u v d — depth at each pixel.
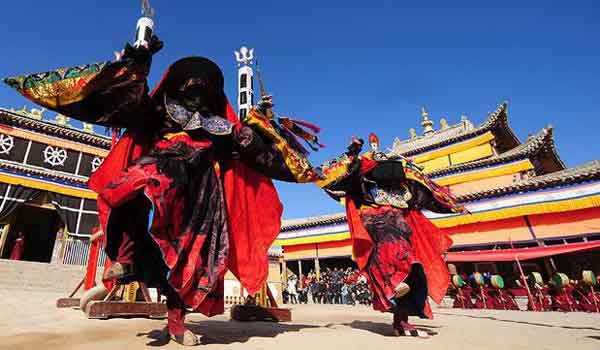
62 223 22.95
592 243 15.68
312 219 30.12
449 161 30.09
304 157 3.94
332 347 2.86
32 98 2.83
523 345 3.28
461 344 3.27
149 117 3.33
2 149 22.38
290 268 29.89
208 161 3.38
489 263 19.94
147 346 2.74
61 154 24.27
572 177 17.27
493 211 19.41
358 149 4.28
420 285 3.88
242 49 6.71
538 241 18.09
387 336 3.79
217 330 3.94
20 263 17.44
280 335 3.58
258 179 3.95
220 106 3.92
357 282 21.17
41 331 3.69
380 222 4.12
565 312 11.88
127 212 3.00
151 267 2.96
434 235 4.73
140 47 2.87
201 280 2.92
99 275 18.17
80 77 2.89
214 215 3.20
